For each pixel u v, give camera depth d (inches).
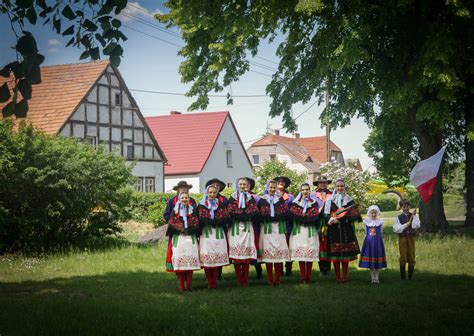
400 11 603.5
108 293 351.9
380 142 933.2
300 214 390.9
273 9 561.3
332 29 620.7
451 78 589.0
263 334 235.6
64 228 644.1
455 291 343.9
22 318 271.7
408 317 267.7
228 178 1908.2
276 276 387.9
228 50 671.1
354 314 277.3
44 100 1280.8
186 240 354.9
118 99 1366.9
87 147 681.0
